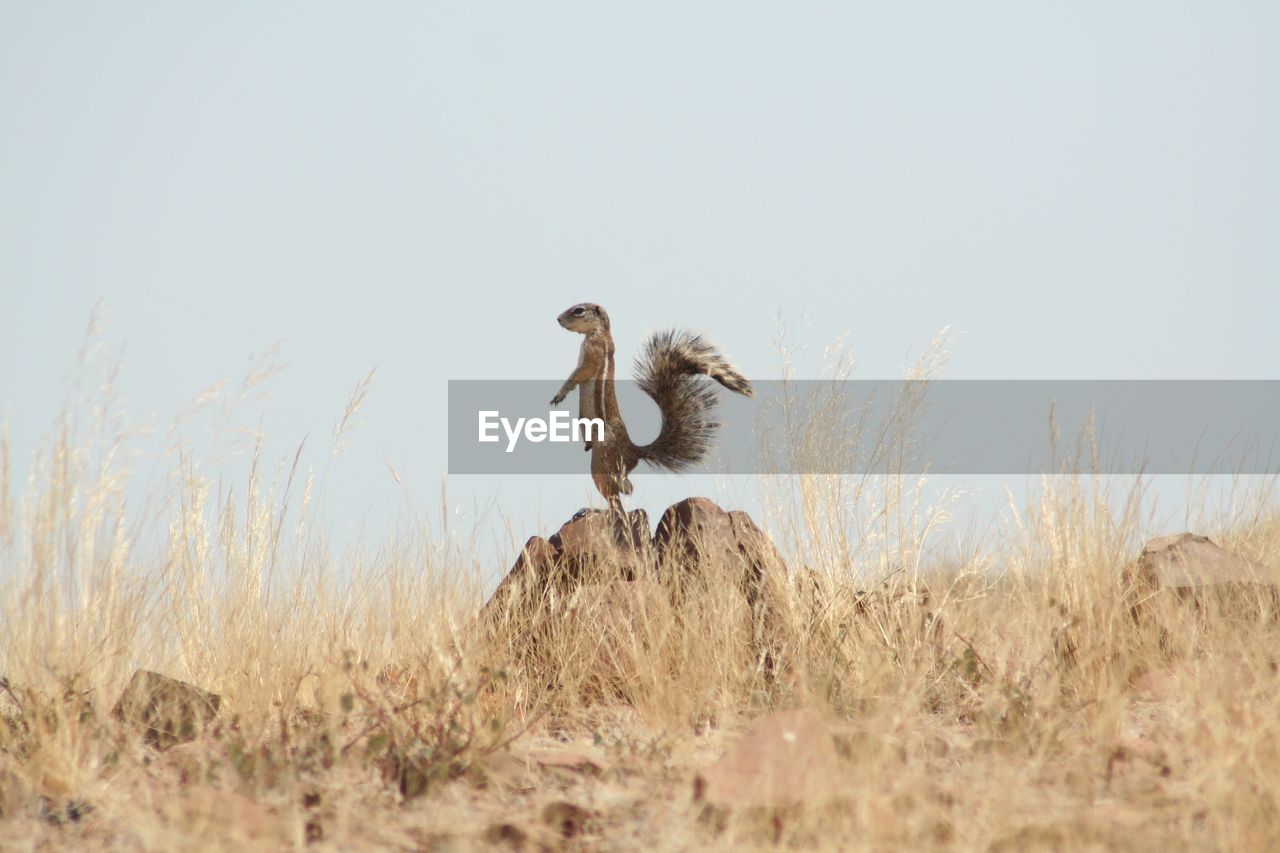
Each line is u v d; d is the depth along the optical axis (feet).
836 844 34.91
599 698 57.93
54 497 49.78
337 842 36.17
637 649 56.13
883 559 64.39
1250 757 39.58
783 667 57.31
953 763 44.62
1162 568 60.18
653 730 50.90
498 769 43.80
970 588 62.59
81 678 49.83
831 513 64.75
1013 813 37.70
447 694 48.60
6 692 51.90
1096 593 57.06
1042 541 61.05
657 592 60.49
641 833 37.47
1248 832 35.22
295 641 56.13
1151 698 52.54
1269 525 70.08
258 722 50.57
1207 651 53.57
